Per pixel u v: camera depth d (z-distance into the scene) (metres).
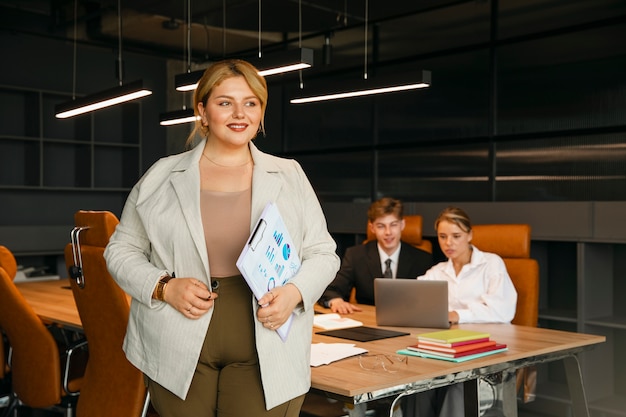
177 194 1.83
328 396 2.19
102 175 7.64
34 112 6.88
